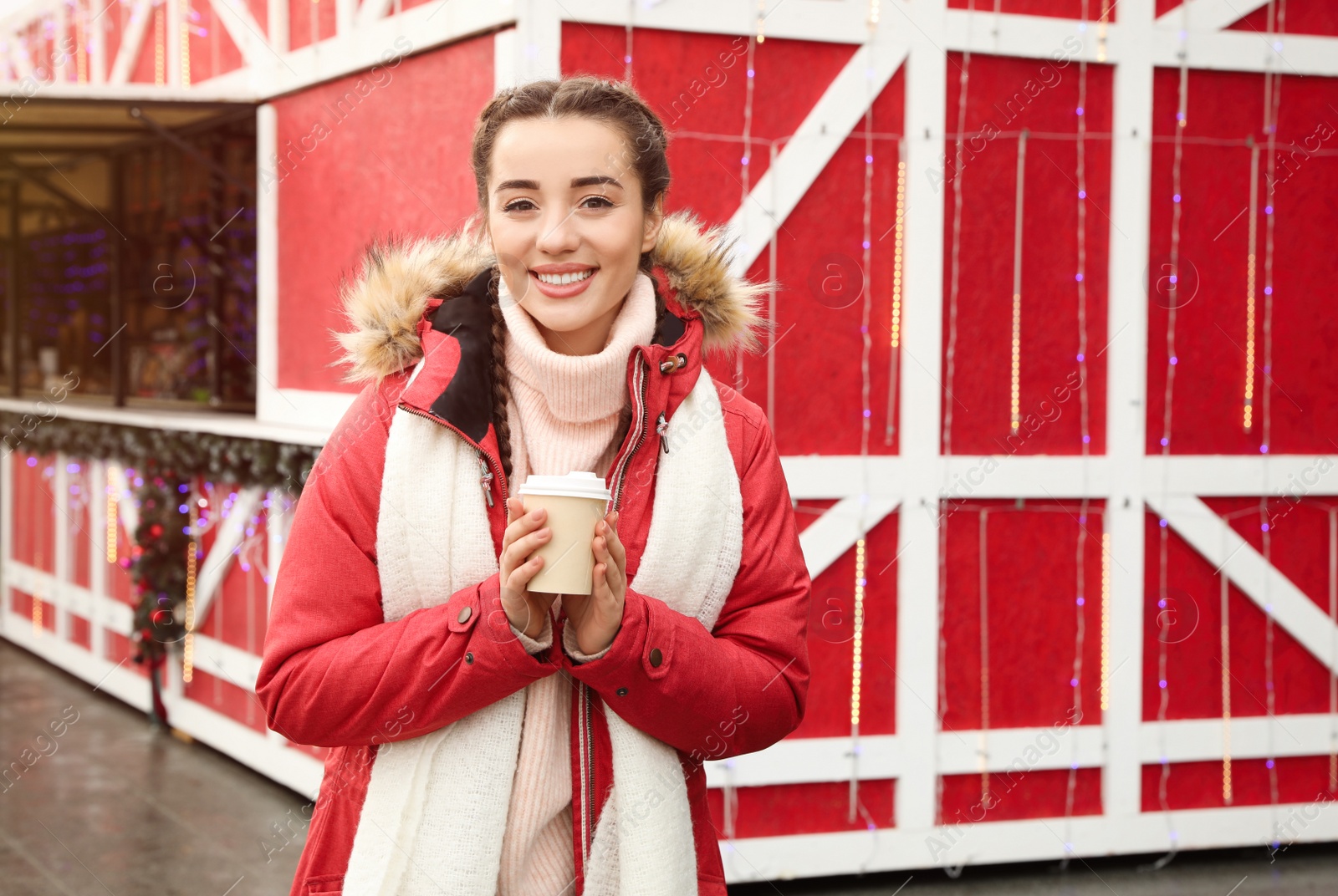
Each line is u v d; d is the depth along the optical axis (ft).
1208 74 12.03
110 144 19.19
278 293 14.01
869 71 11.10
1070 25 11.55
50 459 19.88
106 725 16.69
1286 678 12.57
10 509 21.79
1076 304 11.81
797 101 10.96
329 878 4.32
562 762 4.29
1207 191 12.10
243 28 14.25
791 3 10.84
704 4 10.60
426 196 11.25
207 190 17.20
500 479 4.26
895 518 11.50
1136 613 12.10
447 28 10.82
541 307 4.20
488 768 4.16
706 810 4.60
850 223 11.18
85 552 18.66
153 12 16.52
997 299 11.63
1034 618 11.90
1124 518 12.02
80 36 18.56
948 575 11.68
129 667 17.49
